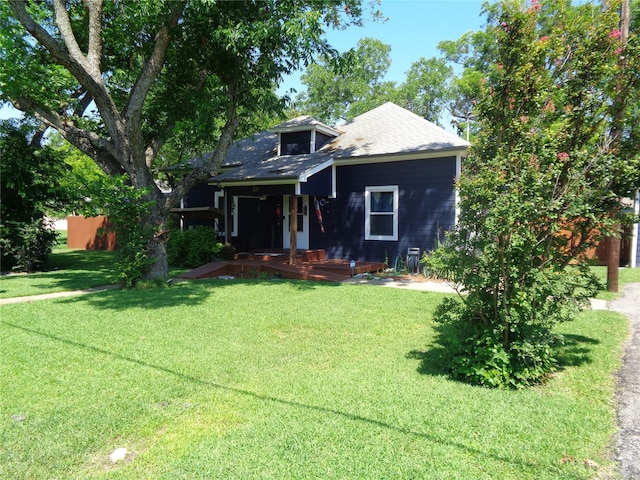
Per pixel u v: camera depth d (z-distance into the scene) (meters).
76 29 10.93
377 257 12.39
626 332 5.73
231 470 2.60
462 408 3.43
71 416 3.34
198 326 6.09
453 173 10.99
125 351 4.96
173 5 8.41
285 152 14.54
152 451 2.83
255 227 15.20
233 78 10.16
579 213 3.61
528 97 3.95
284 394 3.73
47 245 13.74
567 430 3.07
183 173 16.83
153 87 11.84
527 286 3.93
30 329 5.95
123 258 9.64
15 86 8.82
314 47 9.18
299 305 7.47
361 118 15.48
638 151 3.96
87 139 9.77
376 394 3.72
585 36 4.12
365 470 2.57
